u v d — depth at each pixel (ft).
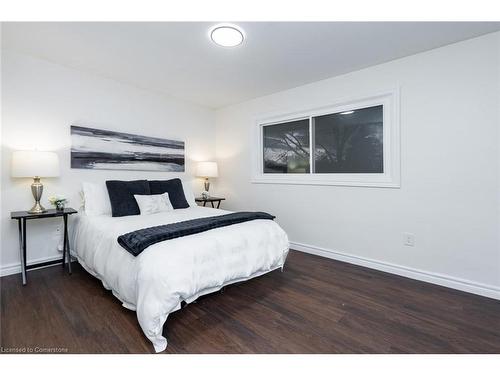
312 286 7.65
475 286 7.11
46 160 7.89
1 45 7.65
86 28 6.70
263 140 12.84
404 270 8.37
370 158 9.31
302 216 11.13
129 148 10.99
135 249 5.40
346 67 9.04
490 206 6.90
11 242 8.26
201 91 11.75
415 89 8.02
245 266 6.81
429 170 7.83
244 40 7.25
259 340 5.12
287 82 10.55
